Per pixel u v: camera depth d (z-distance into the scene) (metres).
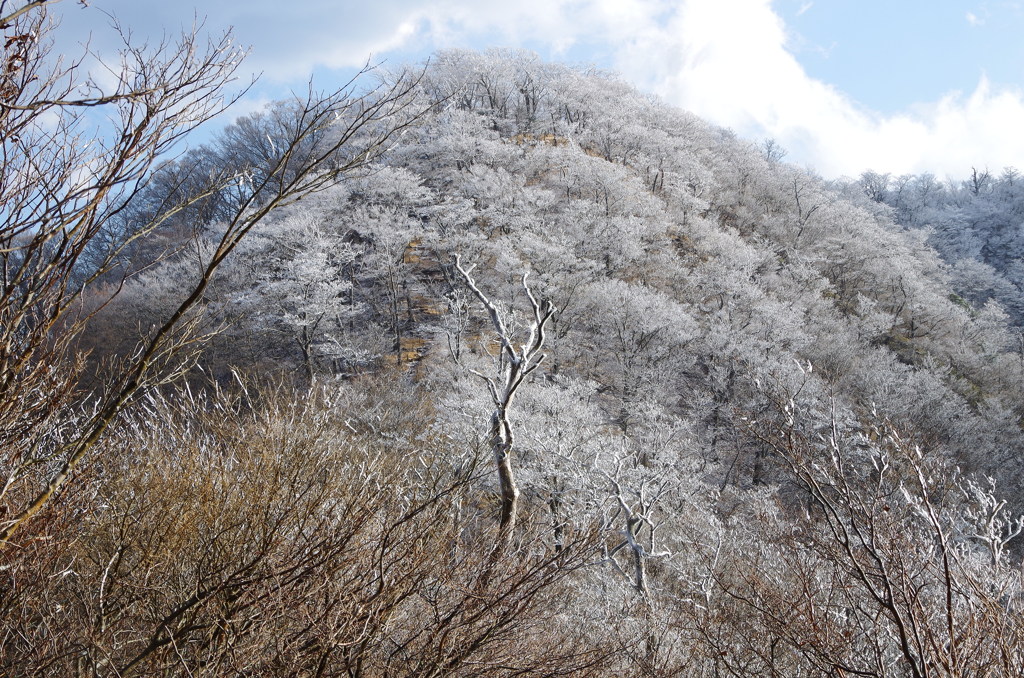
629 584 10.34
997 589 3.84
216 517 4.61
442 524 4.80
